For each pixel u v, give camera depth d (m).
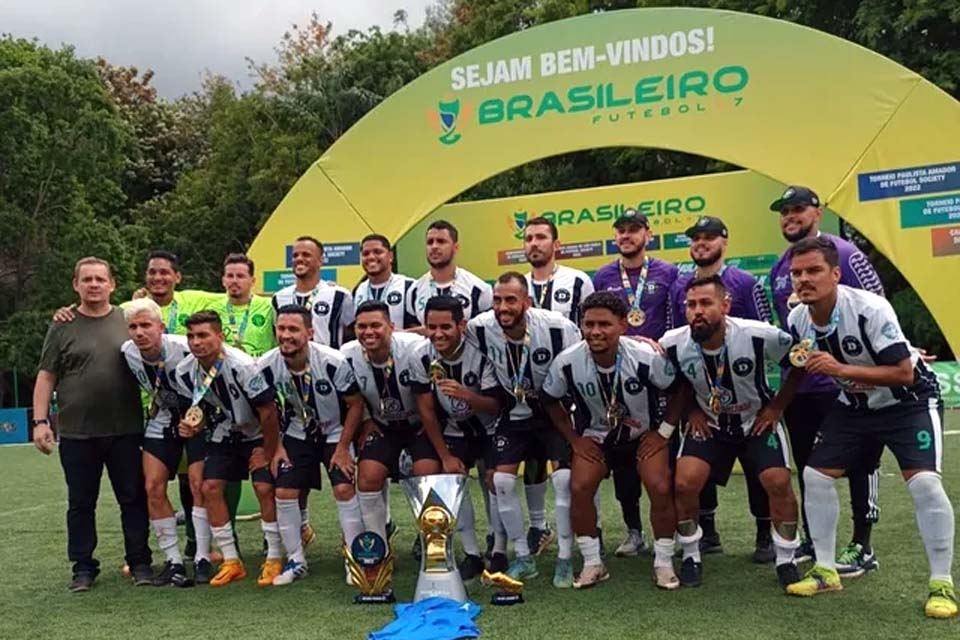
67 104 21.45
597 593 4.14
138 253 24.38
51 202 21.77
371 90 25.86
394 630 3.55
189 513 5.36
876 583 4.10
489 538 5.06
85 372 4.66
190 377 4.62
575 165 17.20
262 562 5.22
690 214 7.98
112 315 4.82
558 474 4.30
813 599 3.88
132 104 32.88
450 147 7.42
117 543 5.91
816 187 6.34
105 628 3.88
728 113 6.60
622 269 5.14
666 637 3.42
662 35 6.77
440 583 3.99
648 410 4.20
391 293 5.35
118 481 4.75
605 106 6.96
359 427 4.69
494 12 19.86
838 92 6.29
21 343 20.45
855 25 14.23
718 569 4.52
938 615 3.53
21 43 21.72
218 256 26.83
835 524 3.99
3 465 12.01
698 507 4.32
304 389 4.53
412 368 4.38
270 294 7.87
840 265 4.33
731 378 4.01
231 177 25.89
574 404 4.37
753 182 7.73
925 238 6.05
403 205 7.56
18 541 6.04
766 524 4.60
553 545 5.25
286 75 26.48
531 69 7.16
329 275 7.74
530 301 4.44
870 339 3.63
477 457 4.63
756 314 4.67
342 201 7.71
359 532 4.57
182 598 4.38
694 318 3.92
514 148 7.24
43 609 4.25
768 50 6.48
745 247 7.77
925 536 3.67
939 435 3.73
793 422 4.57
